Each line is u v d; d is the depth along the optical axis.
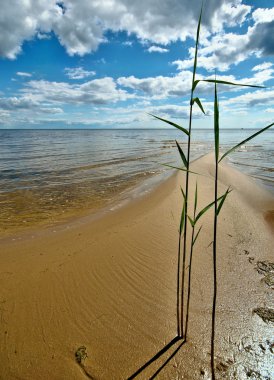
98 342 2.50
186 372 2.20
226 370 2.22
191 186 9.80
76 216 6.66
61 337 2.55
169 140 50.91
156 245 4.66
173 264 4.01
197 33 1.74
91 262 4.00
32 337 2.54
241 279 3.66
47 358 2.32
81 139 53.97
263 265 4.09
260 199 8.63
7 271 3.75
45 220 6.34
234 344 2.51
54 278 3.55
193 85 1.85
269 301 3.18
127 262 4.02
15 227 5.84
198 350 2.42
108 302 3.09
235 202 7.80
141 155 22.11
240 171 14.47
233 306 3.06
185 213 2.30
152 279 3.58
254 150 28.70
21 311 2.89
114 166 15.89
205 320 2.82
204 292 3.33
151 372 2.20
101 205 7.68
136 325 2.72
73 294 3.21
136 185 10.54
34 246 4.67
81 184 10.75
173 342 2.51
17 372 2.19
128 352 2.40
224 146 34.03
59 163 16.88
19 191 9.47
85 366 2.26
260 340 2.56
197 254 4.37
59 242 4.83
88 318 2.82
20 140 49.03
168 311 2.95
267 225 6.07
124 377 2.15
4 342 2.48
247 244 4.89
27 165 15.84
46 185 10.51
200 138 61.25
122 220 6.09
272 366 2.28
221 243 4.86
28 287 3.34
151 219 6.08
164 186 9.97
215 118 1.76
